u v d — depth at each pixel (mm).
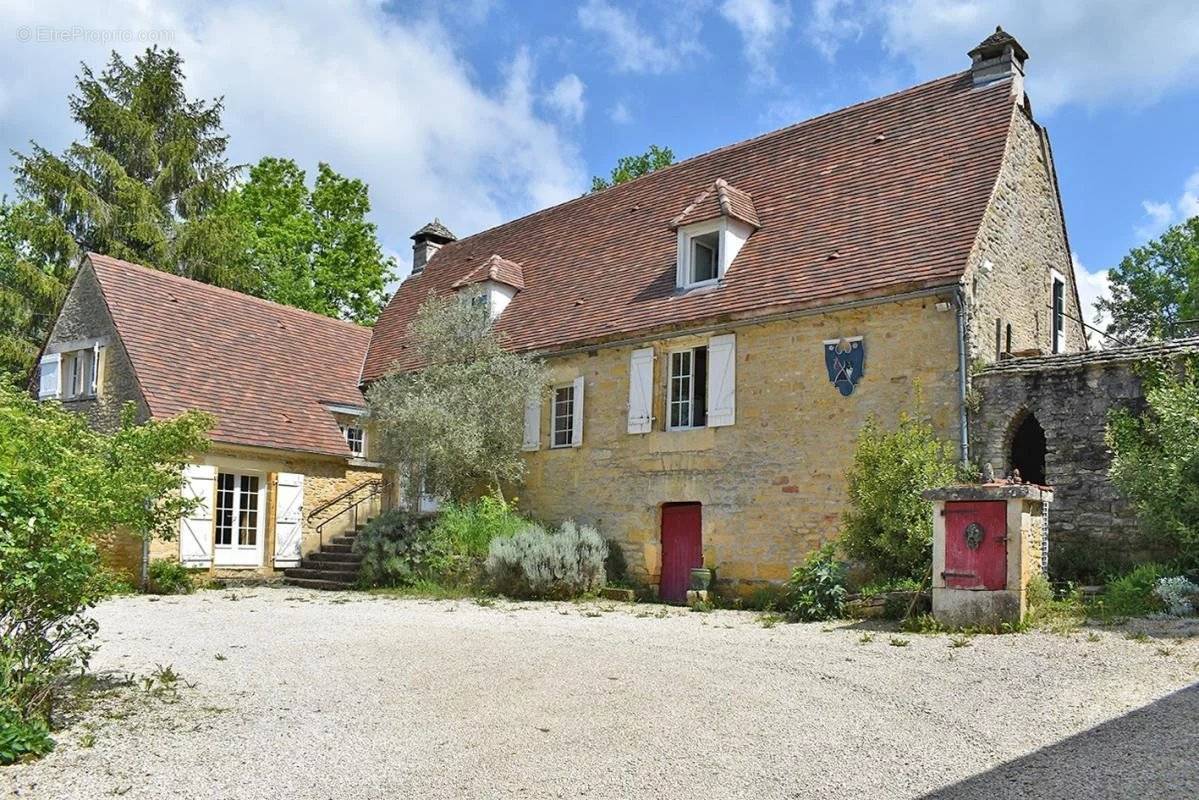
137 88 29922
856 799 4852
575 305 18422
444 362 17531
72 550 6531
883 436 12328
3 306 26828
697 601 13992
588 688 7480
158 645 9828
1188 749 5375
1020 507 9820
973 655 8406
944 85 16562
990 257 13977
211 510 17562
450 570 16141
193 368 18828
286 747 5898
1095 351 12633
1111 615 9922
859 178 16047
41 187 27250
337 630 10969
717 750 5723
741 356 14961
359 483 20641
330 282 33969
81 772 5410
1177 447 10742
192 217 29828
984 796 4801
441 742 5977
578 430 17109
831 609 11625
